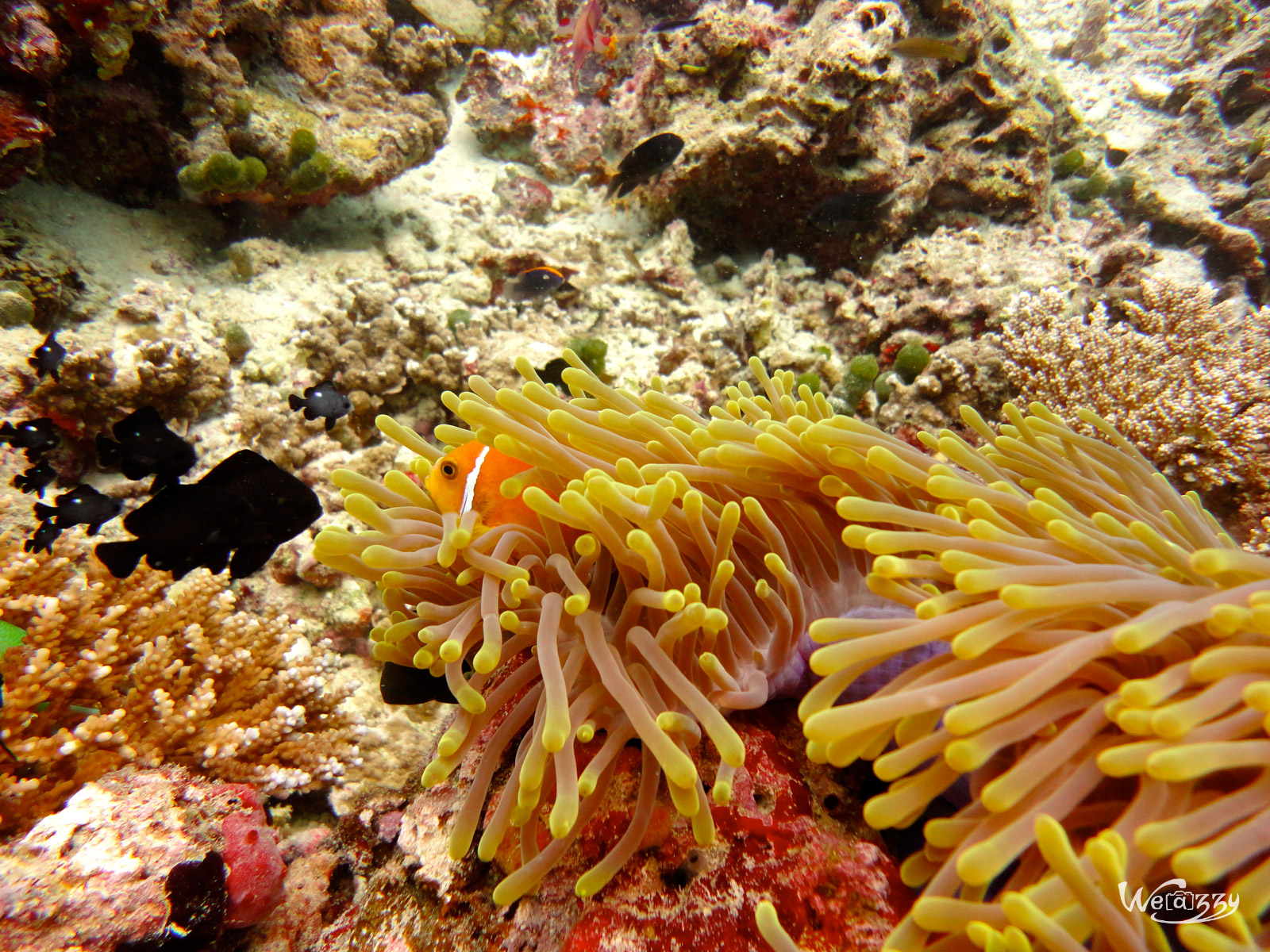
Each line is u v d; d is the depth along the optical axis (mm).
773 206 793
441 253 827
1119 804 226
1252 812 193
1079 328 654
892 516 274
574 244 847
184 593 479
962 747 202
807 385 379
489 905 320
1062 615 240
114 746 394
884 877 280
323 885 393
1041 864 222
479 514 337
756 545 331
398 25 973
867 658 247
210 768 432
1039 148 811
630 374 752
